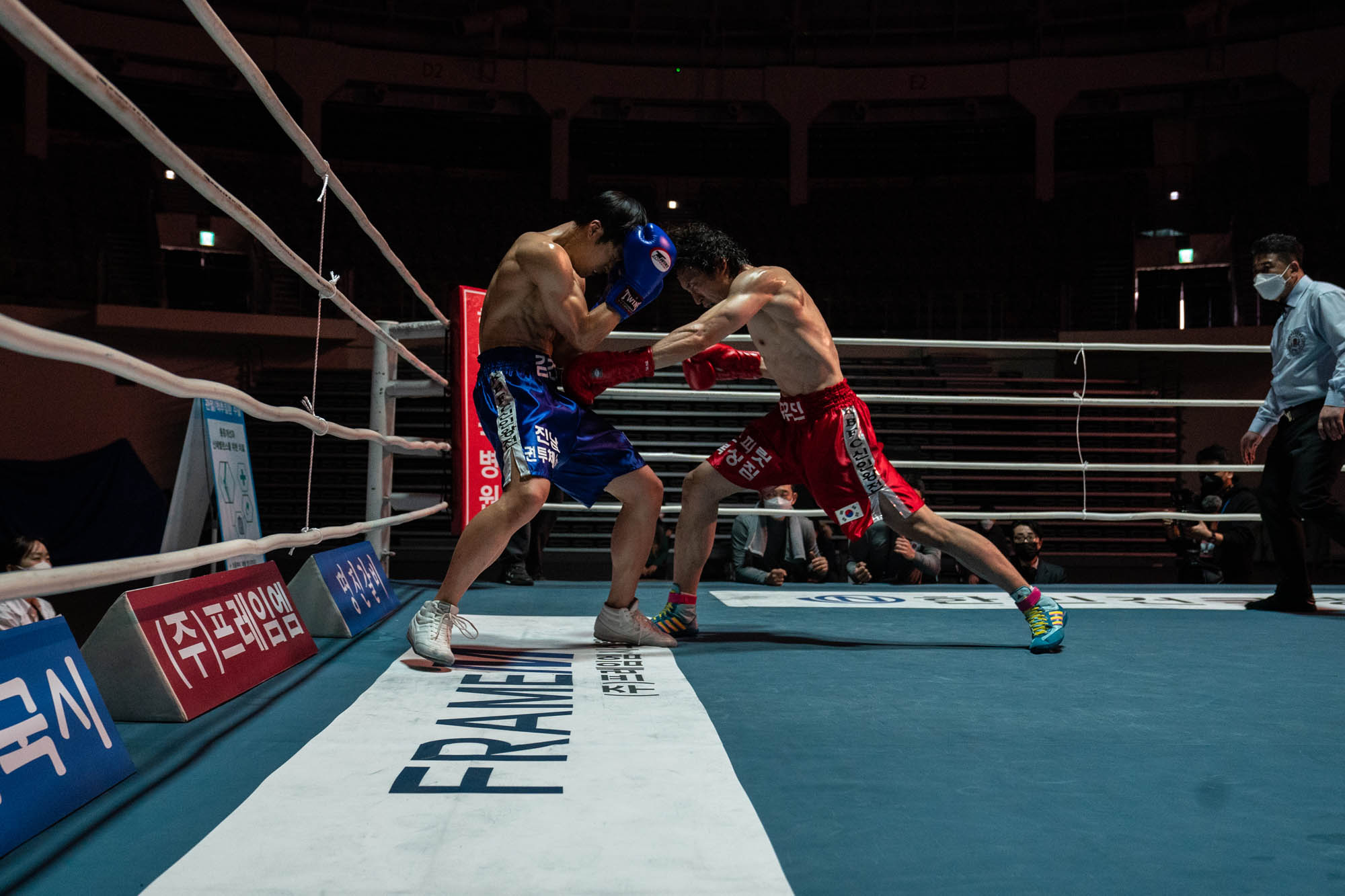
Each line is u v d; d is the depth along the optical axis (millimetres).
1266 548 9602
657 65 15445
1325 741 1553
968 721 1660
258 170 15055
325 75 14602
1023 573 5508
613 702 1757
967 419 10742
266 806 1156
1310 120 13953
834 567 6430
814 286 14258
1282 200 13414
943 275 14102
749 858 1021
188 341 11547
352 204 2455
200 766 1335
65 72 1026
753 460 2564
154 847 1041
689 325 2316
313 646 2232
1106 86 14672
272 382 11531
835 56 15445
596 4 15766
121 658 1577
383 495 3873
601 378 2248
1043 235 14242
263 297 11992
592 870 977
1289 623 2949
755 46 15742
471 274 14094
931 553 5492
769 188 15914
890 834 1106
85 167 13516
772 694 1858
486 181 15945
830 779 1312
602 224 2244
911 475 6977
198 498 3256
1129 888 968
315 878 948
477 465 3715
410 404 10922
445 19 14898
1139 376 11508
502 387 2211
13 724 1096
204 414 3146
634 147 16312
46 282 11930
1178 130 15359
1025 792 1271
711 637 2619
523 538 4059
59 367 11008
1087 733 1588
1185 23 14453
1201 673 2129
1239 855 1061
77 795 1160
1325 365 3084
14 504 9406
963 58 15172
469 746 1432
